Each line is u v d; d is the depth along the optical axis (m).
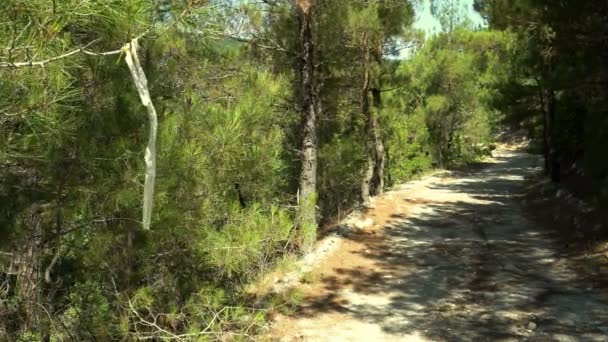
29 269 4.81
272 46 10.92
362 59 13.90
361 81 14.52
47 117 2.89
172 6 2.83
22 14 2.34
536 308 7.24
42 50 2.34
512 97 19.75
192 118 5.14
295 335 6.62
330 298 8.12
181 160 4.61
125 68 4.48
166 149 4.57
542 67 13.02
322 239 11.84
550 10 10.12
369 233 12.60
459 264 9.98
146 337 4.71
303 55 10.47
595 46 10.02
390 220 14.24
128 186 4.44
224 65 8.02
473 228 13.47
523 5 10.59
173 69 5.40
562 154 20.44
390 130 22.55
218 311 5.30
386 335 6.63
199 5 2.82
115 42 3.11
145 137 4.61
